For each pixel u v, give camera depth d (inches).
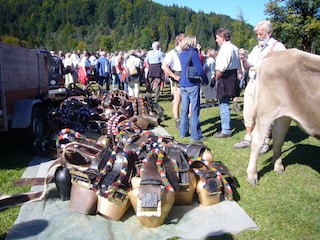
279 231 138.6
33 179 186.1
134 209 143.3
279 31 957.2
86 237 130.7
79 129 262.2
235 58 263.1
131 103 331.3
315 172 203.2
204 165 165.0
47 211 149.1
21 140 238.7
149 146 157.6
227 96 274.8
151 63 461.4
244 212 150.9
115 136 199.5
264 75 173.3
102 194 141.2
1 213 149.4
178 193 151.9
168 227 137.9
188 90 263.6
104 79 607.8
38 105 255.3
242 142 252.2
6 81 213.3
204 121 358.9
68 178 154.9
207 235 133.0
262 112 175.6
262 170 206.1
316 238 134.0
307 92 164.1
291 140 278.7
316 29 892.6
